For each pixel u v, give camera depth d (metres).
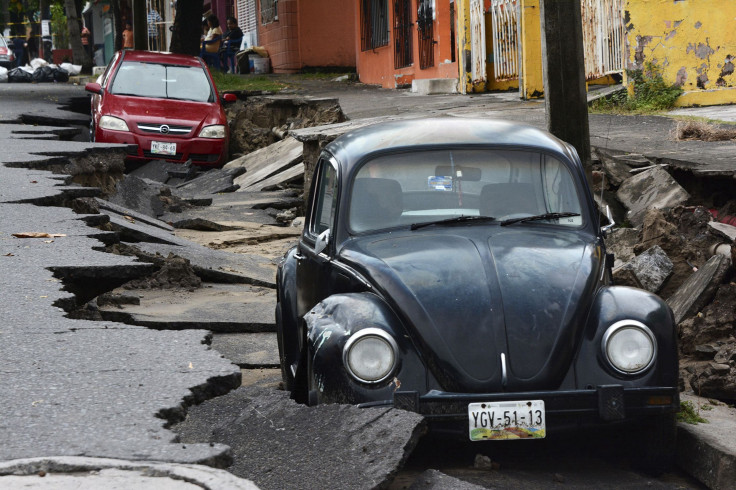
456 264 5.96
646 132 14.41
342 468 4.45
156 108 22.27
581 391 5.48
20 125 20.94
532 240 6.36
